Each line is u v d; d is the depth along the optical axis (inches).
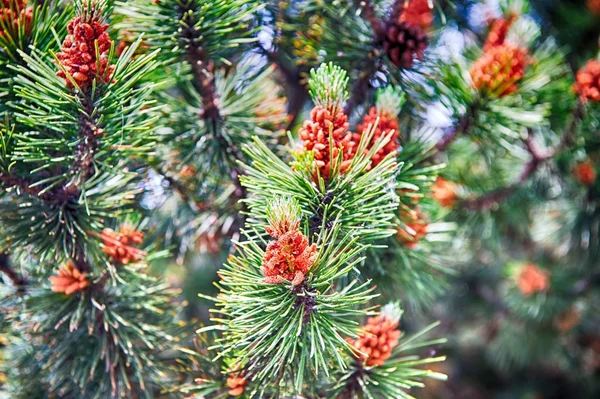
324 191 17.4
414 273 20.9
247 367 18.2
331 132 17.0
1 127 18.6
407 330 37.0
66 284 19.6
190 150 21.0
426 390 39.0
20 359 21.5
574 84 23.6
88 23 17.5
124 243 19.8
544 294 31.0
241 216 21.4
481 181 26.4
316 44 21.6
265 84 21.8
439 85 21.6
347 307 17.3
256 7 19.3
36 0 18.9
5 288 21.3
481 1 25.7
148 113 19.4
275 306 16.8
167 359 21.4
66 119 17.8
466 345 42.5
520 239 33.1
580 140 24.6
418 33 21.0
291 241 16.4
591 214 27.4
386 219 17.6
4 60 18.7
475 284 37.5
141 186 21.0
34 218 19.1
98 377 20.6
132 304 20.4
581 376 38.0
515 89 21.7
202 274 30.4
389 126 19.0
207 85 20.4
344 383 18.5
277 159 17.7
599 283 31.4
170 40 19.5
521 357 35.9
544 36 29.0
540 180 27.0
